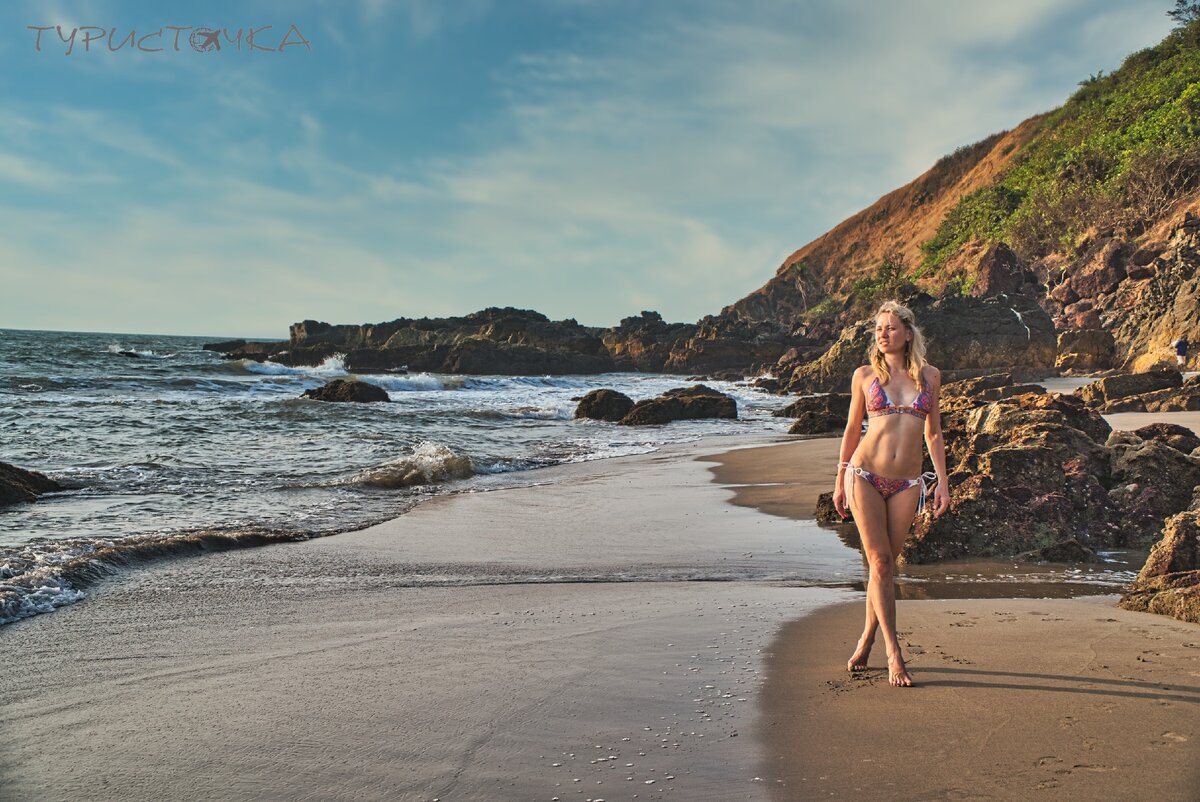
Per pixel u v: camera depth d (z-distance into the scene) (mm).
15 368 40031
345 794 2865
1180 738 3018
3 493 9711
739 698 3650
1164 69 88062
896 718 3330
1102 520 7328
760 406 35125
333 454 14977
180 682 4098
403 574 6570
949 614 4984
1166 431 9531
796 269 158500
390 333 85562
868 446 3988
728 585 6090
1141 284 49438
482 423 23438
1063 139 96125
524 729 3377
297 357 61531
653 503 10188
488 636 4793
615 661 4238
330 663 4344
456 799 2801
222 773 3062
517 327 81000
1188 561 5547
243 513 9414
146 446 15750
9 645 4727
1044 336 45250
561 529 8516
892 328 3984
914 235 148000
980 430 9523
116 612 5430
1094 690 3529
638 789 2820
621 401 26219
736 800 2715
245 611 5457
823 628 4758
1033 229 77125
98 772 3102
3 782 3039
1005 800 2623
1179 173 61156
